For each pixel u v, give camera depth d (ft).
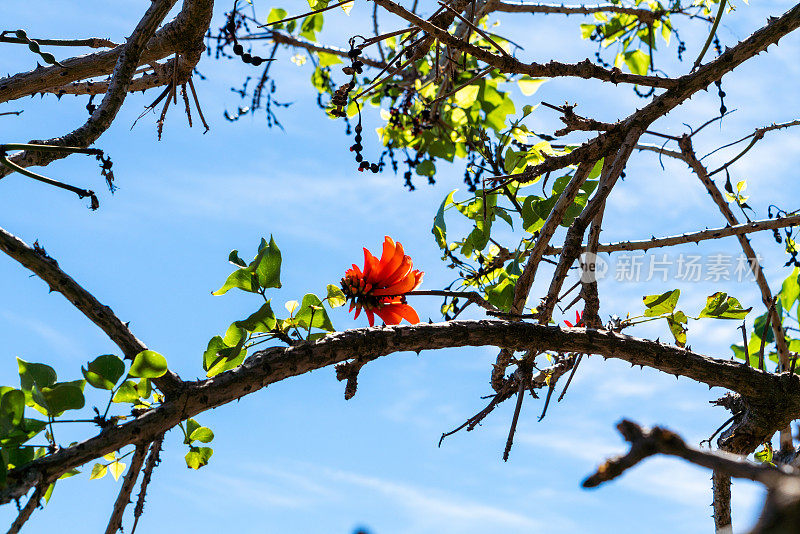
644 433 3.82
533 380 7.75
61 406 6.57
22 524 6.39
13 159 7.05
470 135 8.77
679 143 8.43
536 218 8.02
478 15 9.22
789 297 8.64
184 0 7.55
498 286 7.93
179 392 6.65
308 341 6.86
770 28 7.57
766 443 7.75
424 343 6.94
